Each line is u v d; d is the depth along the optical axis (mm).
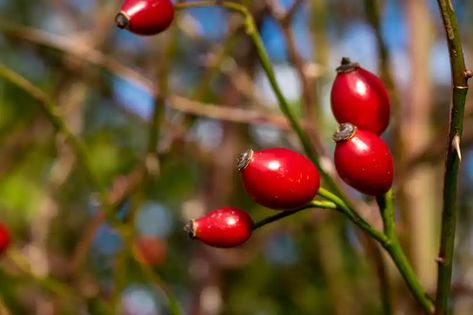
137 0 394
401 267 384
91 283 536
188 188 727
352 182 373
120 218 519
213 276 584
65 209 650
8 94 710
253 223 379
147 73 621
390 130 529
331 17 651
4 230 440
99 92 624
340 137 370
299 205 371
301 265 724
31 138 679
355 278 651
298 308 720
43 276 481
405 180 485
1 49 701
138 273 633
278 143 626
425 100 544
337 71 390
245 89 542
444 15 356
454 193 372
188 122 509
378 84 387
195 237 379
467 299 588
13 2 768
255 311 709
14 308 590
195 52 664
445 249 377
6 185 713
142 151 749
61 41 518
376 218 472
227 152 614
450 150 367
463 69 358
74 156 564
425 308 385
